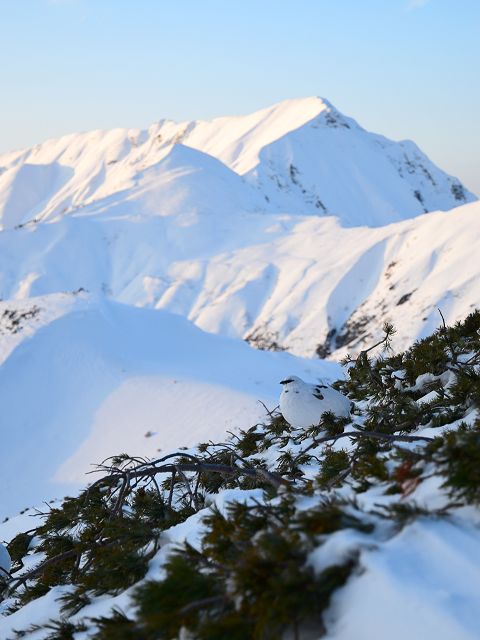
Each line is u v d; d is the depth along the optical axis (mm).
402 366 8703
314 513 3211
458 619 2529
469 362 7359
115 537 5238
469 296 144000
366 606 2713
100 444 51438
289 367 64688
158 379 60125
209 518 4148
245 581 2945
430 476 3461
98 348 65438
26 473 49562
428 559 2879
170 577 3182
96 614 4477
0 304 73875
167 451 46844
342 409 7477
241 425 48906
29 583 6617
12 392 59656
